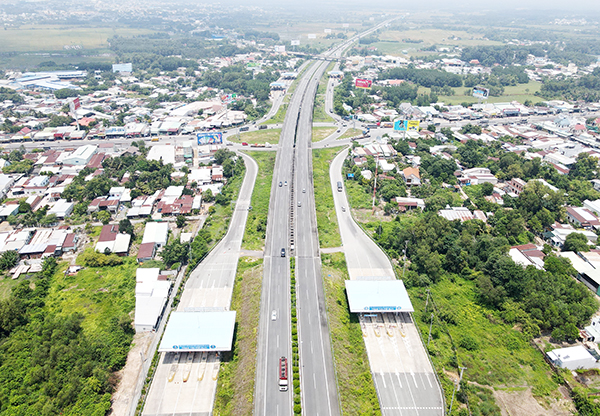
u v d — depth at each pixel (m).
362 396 132.00
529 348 153.50
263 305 169.25
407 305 162.38
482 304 176.62
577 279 192.88
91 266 199.88
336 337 154.50
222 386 137.12
